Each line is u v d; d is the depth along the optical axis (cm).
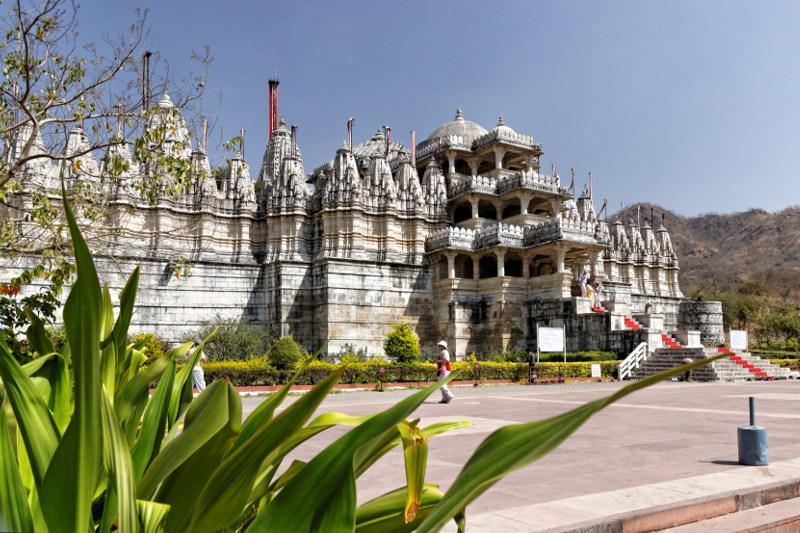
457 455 1170
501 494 823
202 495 279
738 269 16812
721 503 771
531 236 4466
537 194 4906
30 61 1212
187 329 3978
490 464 227
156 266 3925
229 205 4391
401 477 959
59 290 1179
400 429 279
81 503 233
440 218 4822
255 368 2886
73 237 223
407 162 4856
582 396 2573
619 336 3916
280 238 4359
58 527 234
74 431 233
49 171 2925
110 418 263
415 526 339
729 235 19462
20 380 282
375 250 4506
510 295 4412
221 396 293
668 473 967
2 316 1120
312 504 264
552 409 1998
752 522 738
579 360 3888
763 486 839
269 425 276
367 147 6053
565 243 4256
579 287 4394
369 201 4519
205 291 4094
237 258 4338
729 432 1459
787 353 6197
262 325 4241
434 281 4612
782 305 9825
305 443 1356
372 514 351
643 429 1517
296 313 4191
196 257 4144
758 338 7962
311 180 6094
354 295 4231
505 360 3891
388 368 3192
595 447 1233
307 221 4491
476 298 4534
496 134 5134
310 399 274
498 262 4441
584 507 727
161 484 307
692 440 1331
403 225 4684
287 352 3419
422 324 4509
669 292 6888
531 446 219
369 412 1867
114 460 256
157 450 371
